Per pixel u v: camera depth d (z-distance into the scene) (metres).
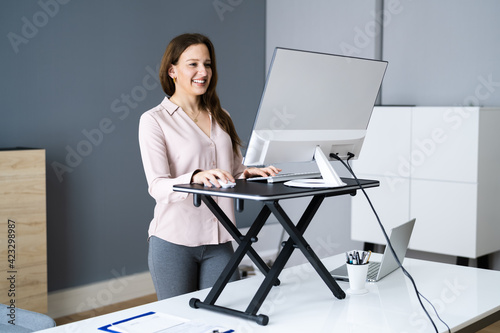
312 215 2.01
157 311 1.92
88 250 4.47
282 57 1.84
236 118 5.35
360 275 2.08
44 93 4.18
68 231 4.34
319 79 1.97
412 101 4.75
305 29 5.29
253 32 5.46
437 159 4.14
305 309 1.92
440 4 4.55
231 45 5.27
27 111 4.11
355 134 2.20
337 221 5.10
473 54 4.41
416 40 4.70
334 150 2.16
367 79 2.12
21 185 3.76
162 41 4.79
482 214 4.04
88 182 4.44
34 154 3.81
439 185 4.14
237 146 2.65
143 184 4.77
